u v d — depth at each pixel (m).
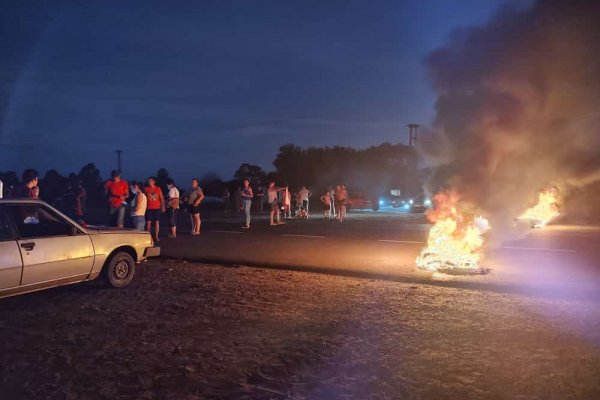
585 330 6.10
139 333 6.07
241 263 11.23
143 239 8.91
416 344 5.62
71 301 7.61
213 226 20.83
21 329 6.25
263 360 5.17
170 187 16.39
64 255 7.53
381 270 10.26
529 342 5.68
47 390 4.48
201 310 7.08
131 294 8.05
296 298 7.77
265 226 20.89
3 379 4.72
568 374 4.77
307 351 5.41
